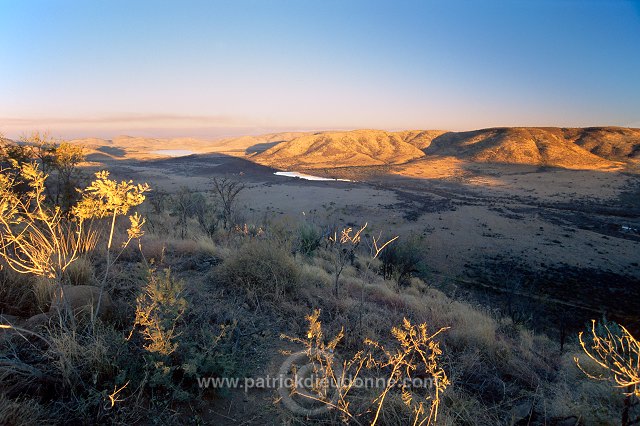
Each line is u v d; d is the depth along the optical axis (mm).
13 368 2158
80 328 2734
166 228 10297
